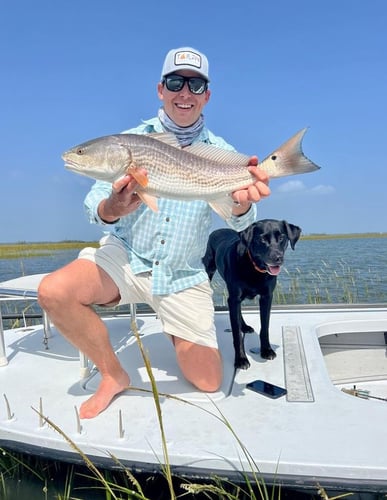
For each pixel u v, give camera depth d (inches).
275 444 83.0
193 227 113.5
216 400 104.1
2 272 411.5
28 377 122.6
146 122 126.3
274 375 118.3
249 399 104.0
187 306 112.1
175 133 122.0
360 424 90.0
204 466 79.0
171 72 115.3
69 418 96.3
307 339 144.9
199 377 108.0
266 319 133.2
